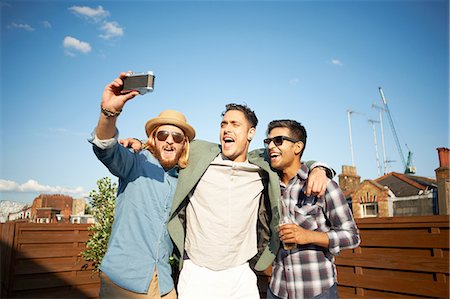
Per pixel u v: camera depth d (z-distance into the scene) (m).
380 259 4.64
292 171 2.61
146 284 2.19
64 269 5.99
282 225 2.22
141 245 2.25
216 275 2.48
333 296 2.35
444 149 12.02
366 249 4.82
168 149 2.44
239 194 2.56
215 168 2.58
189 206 2.57
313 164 2.43
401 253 4.46
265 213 2.70
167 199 2.42
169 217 2.40
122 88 2.09
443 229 4.11
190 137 2.57
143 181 2.36
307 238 2.20
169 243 2.43
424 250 4.27
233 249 2.51
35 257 5.74
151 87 2.02
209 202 2.50
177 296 2.56
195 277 2.47
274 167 2.58
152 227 2.31
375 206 13.30
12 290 5.43
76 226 6.25
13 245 5.52
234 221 2.51
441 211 11.59
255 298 2.57
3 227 5.60
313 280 2.34
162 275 2.29
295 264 2.39
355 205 13.83
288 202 2.51
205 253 2.47
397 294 4.42
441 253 4.09
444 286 3.99
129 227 2.27
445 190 11.52
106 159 2.19
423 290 4.17
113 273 2.17
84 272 6.21
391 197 13.29
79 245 6.25
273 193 2.49
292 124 2.55
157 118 2.40
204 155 2.56
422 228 4.32
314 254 2.36
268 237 2.67
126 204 2.32
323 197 2.39
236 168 2.55
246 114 2.68
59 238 6.05
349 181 16.36
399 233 4.50
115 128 2.17
